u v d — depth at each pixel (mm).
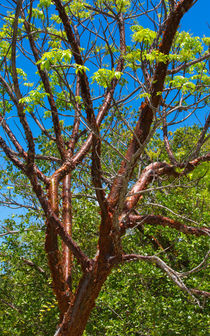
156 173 5652
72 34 3859
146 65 4547
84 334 6641
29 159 4758
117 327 6539
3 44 5566
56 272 5512
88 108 3850
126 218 5148
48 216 5000
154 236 8273
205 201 7074
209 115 4629
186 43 5160
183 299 6703
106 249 4801
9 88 4590
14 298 8531
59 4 3758
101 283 4883
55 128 5844
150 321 6297
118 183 4996
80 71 3635
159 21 5020
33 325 7836
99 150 4113
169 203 7289
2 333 7391
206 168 5312
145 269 6715
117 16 5801
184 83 4000
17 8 3303
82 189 6711
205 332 5859
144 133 4918
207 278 6844
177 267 7719
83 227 8656
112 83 5703
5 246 8023
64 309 5523
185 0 4254
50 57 3396
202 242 6906
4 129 5543
